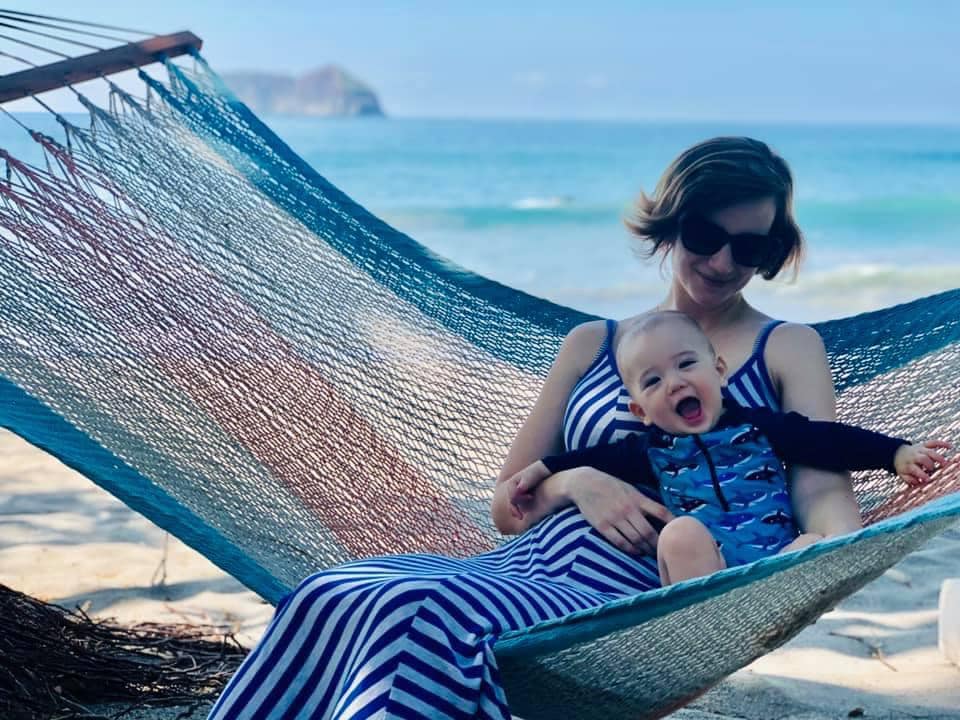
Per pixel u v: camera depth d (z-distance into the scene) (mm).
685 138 54844
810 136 67875
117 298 2756
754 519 2098
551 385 2467
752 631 1899
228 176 3057
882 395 2637
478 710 1673
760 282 15953
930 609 3750
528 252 19656
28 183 2771
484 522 2729
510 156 39562
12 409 2324
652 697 2029
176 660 2934
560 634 1684
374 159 36906
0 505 4625
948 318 2617
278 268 3023
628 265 18281
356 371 2961
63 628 2863
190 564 3975
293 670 1733
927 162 39781
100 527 4371
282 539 2543
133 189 2902
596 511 2131
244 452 2670
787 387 2312
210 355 2795
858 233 22156
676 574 1977
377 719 1600
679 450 2172
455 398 2965
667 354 2209
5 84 2832
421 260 3180
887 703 2984
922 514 1658
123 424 2512
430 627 1680
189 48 3066
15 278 2635
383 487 2760
